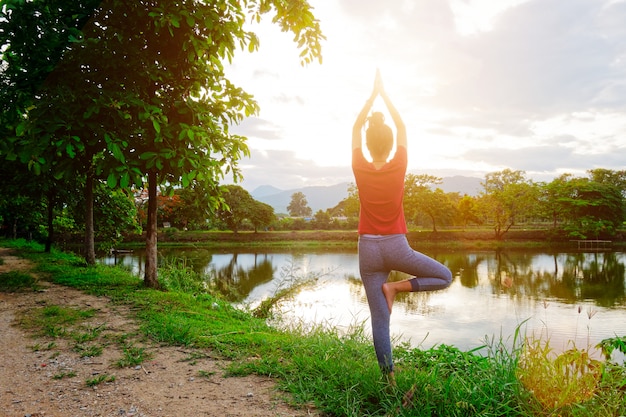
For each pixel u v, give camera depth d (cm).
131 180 641
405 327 1020
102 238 1636
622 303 1393
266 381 315
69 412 268
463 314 1185
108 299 664
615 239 5362
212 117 730
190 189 777
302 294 1353
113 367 354
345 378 290
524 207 5103
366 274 267
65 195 1302
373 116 274
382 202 258
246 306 898
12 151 644
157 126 585
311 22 631
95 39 602
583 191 5259
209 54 713
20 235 2780
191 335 442
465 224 6744
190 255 3011
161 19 588
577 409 236
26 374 340
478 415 234
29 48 626
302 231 5962
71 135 603
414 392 259
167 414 261
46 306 611
